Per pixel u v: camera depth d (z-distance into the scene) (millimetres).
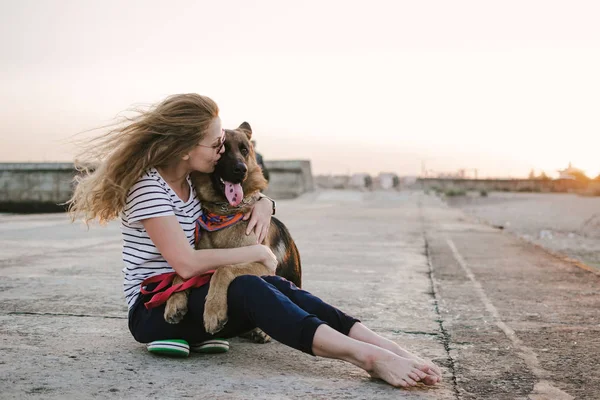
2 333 3555
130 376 2748
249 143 3510
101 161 2928
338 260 7230
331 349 2674
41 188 22188
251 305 2750
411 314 4305
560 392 2658
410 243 9398
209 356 3127
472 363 3107
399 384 2631
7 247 8070
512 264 7051
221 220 3178
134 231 2980
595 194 44375
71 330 3656
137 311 3027
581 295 5070
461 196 44406
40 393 2494
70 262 6668
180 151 2863
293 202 28016
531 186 51906
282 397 2504
